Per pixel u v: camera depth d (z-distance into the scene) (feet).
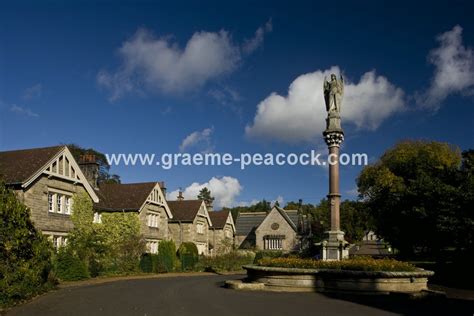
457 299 53.83
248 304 49.34
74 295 58.90
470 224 74.02
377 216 150.61
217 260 139.95
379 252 237.25
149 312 43.86
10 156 94.94
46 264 61.00
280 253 176.96
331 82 76.02
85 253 95.71
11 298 48.98
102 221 124.36
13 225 50.42
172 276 108.47
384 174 146.00
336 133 73.87
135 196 131.95
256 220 226.58
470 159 88.38
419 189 95.40
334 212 72.43
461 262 93.66
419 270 62.34
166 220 146.92
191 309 45.91
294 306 47.52
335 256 70.64
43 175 90.38
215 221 197.98
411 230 107.45
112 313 43.11
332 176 73.36
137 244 115.14
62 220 95.81
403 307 46.57
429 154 144.87
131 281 88.63
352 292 59.36
